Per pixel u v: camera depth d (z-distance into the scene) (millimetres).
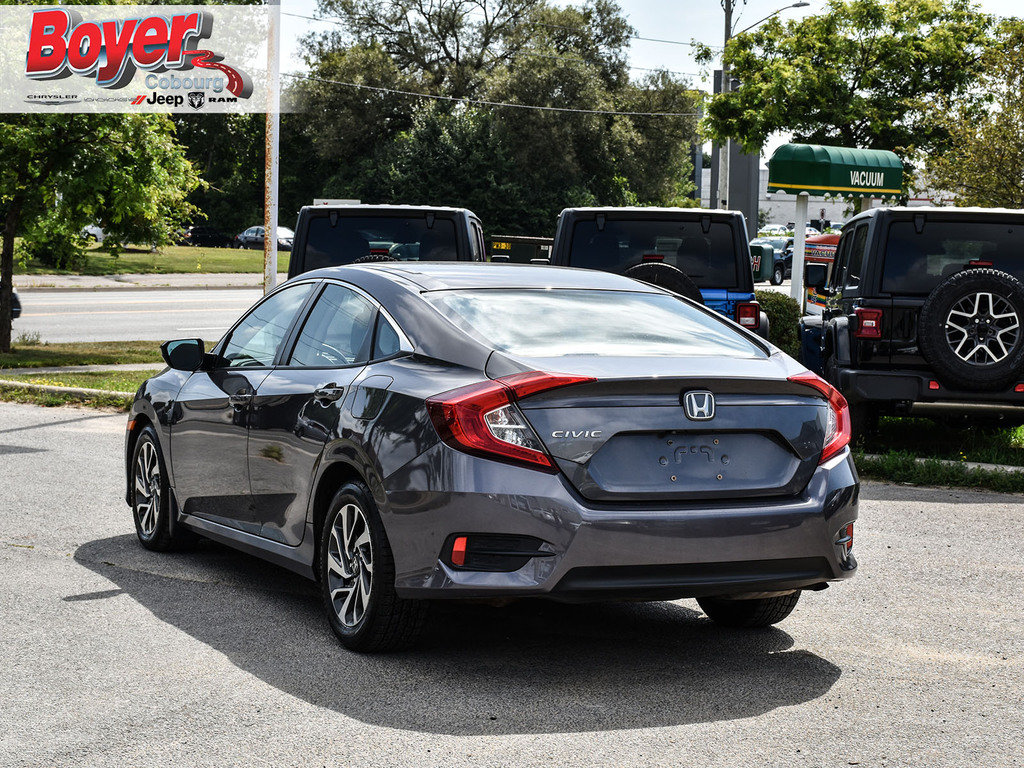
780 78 32656
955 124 22359
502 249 21828
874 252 10250
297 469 5488
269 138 15352
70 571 6555
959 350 9750
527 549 4473
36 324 26578
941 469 9531
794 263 24297
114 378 16062
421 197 66000
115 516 8016
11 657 5023
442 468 4570
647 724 4293
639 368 4711
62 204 20359
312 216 12195
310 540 5445
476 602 4645
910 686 4789
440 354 4949
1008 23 21812
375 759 3930
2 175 19578
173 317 28906
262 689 4641
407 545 4699
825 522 4781
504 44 71875
